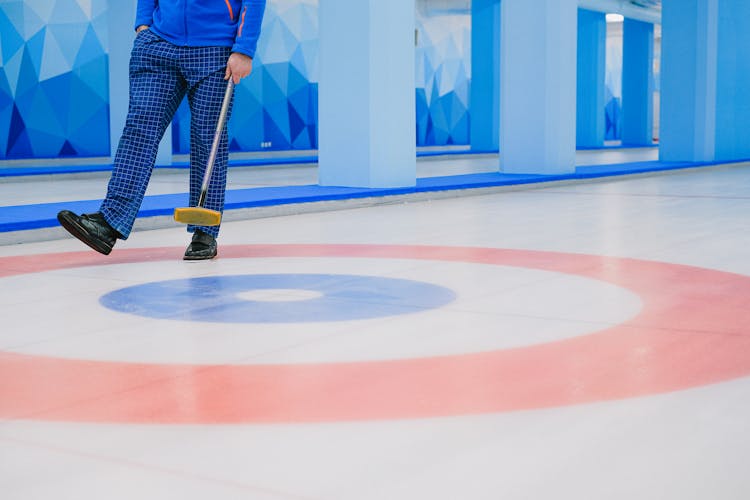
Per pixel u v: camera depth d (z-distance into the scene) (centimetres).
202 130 396
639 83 2314
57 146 1320
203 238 396
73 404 190
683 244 441
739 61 1300
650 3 2159
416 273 357
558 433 170
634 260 391
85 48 1347
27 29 1270
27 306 294
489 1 1848
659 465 154
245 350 235
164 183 913
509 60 943
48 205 584
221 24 387
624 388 199
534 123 934
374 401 190
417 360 224
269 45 1625
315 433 171
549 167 932
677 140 1212
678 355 229
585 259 394
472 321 269
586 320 270
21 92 1269
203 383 205
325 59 746
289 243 453
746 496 141
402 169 747
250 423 177
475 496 141
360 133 732
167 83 390
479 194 782
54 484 147
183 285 333
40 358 228
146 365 220
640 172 1012
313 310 286
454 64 2119
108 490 145
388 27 732
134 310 287
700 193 768
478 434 170
